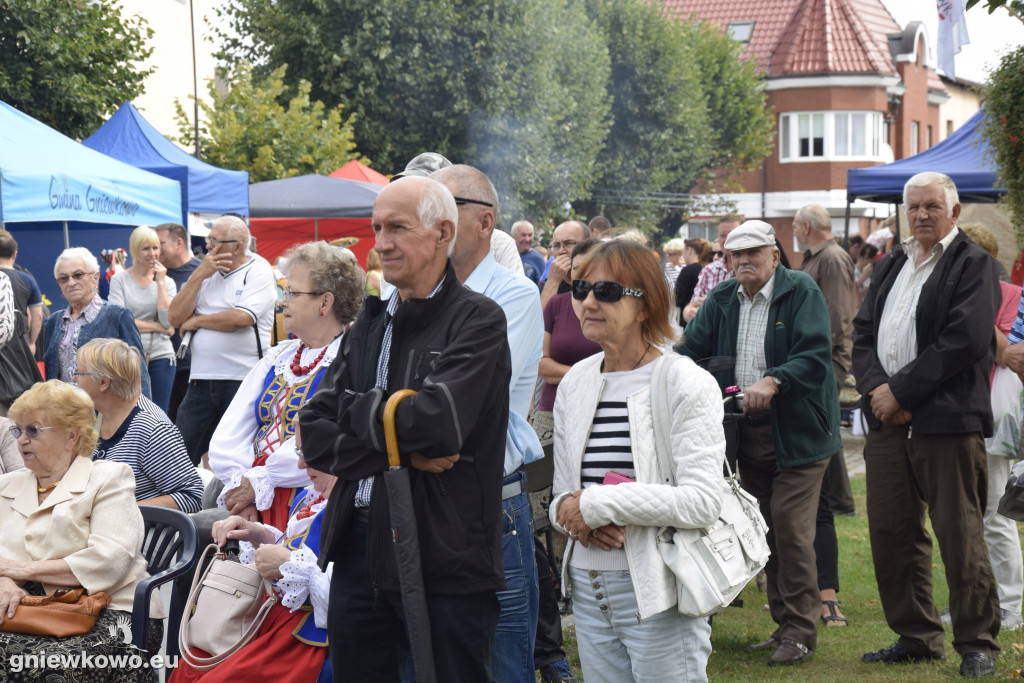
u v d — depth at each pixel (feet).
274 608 11.56
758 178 153.69
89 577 11.76
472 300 9.11
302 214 45.52
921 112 163.32
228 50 90.48
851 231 153.58
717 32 134.82
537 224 99.14
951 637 17.34
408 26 86.69
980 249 14.87
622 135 119.96
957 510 15.07
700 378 9.75
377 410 8.55
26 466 12.26
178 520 12.60
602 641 10.06
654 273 10.01
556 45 94.94
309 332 13.00
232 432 13.23
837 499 26.66
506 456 10.62
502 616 10.47
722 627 18.25
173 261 28.81
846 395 28.22
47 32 54.85
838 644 17.02
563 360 18.03
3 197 26.53
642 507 9.35
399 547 8.49
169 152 40.04
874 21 163.02
